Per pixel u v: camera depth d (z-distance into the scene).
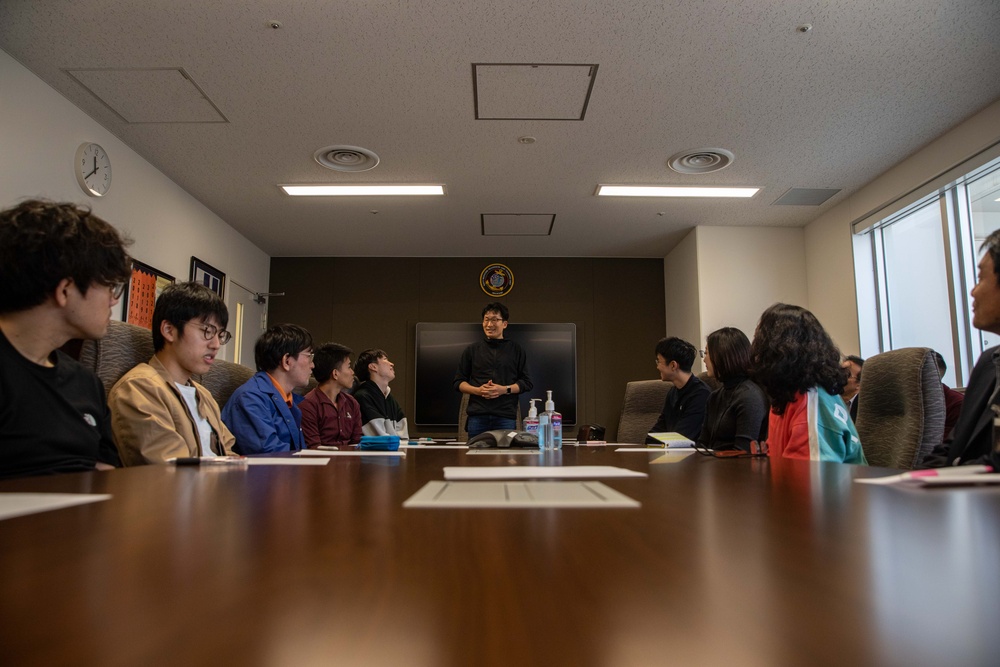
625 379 6.09
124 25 2.59
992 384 1.29
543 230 5.40
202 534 0.38
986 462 1.10
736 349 2.20
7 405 1.09
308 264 6.19
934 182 3.71
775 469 0.95
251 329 5.71
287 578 0.27
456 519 0.45
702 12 2.53
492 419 3.77
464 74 2.97
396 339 6.11
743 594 0.25
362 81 3.03
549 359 6.04
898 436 1.76
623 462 1.15
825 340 1.62
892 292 4.38
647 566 0.30
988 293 1.32
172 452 1.41
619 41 2.72
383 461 1.18
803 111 3.33
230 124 3.44
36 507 0.48
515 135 3.60
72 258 1.11
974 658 0.18
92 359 1.53
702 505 0.52
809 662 0.17
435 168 4.07
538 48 2.77
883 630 0.20
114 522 0.43
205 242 4.73
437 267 6.21
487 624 0.21
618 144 3.72
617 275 6.23
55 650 0.18
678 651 0.18
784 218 5.07
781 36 2.68
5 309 1.11
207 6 2.48
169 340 1.65
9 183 2.74
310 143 3.69
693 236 5.34
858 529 0.40
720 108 3.29
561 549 0.34
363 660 0.17
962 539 0.37
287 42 2.72
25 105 2.85
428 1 2.46
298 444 2.21
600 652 0.18
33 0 2.42
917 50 2.79
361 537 0.37
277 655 0.18
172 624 0.21
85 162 3.22
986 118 3.32
